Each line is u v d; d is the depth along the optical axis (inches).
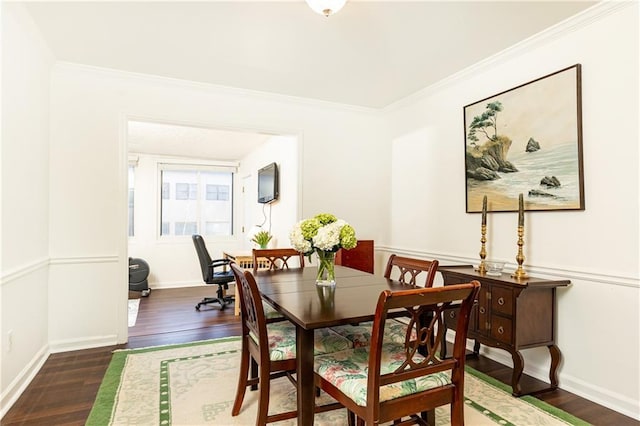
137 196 242.4
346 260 151.6
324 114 158.4
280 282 89.2
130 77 125.1
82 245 120.3
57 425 75.4
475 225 119.6
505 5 83.8
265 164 215.2
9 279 82.4
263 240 189.0
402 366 54.0
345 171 162.9
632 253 80.4
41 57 105.0
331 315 59.8
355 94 145.9
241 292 78.3
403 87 137.7
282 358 69.7
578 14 87.6
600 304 86.1
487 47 105.0
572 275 91.3
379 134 168.9
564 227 93.5
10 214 84.0
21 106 91.0
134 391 90.4
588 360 88.3
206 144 217.6
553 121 95.2
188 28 94.7
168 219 252.7
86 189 120.9
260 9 85.7
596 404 85.4
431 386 57.3
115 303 125.0
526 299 89.6
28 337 96.6
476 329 99.0
